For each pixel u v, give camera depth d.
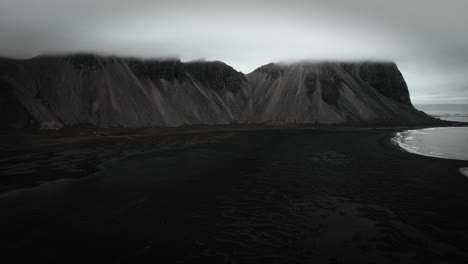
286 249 16.20
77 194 25.52
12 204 22.64
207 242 17.00
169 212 21.69
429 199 24.48
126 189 27.33
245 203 23.89
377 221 19.97
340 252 15.80
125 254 15.48
